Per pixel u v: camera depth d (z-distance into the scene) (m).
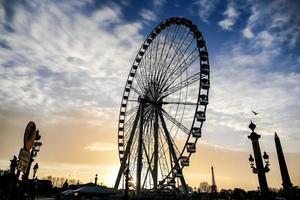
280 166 31.58
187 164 36.16
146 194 39.88
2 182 29.23
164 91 42.06
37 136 25.72
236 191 79.62
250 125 26.83
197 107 37.00
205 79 38.09
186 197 36.06
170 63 42.34
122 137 52.25
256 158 25.70
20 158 11.98
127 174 35.91
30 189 47.31
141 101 43.41
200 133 36.31
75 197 50.81
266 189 24.58
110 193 50.75
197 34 40.78
